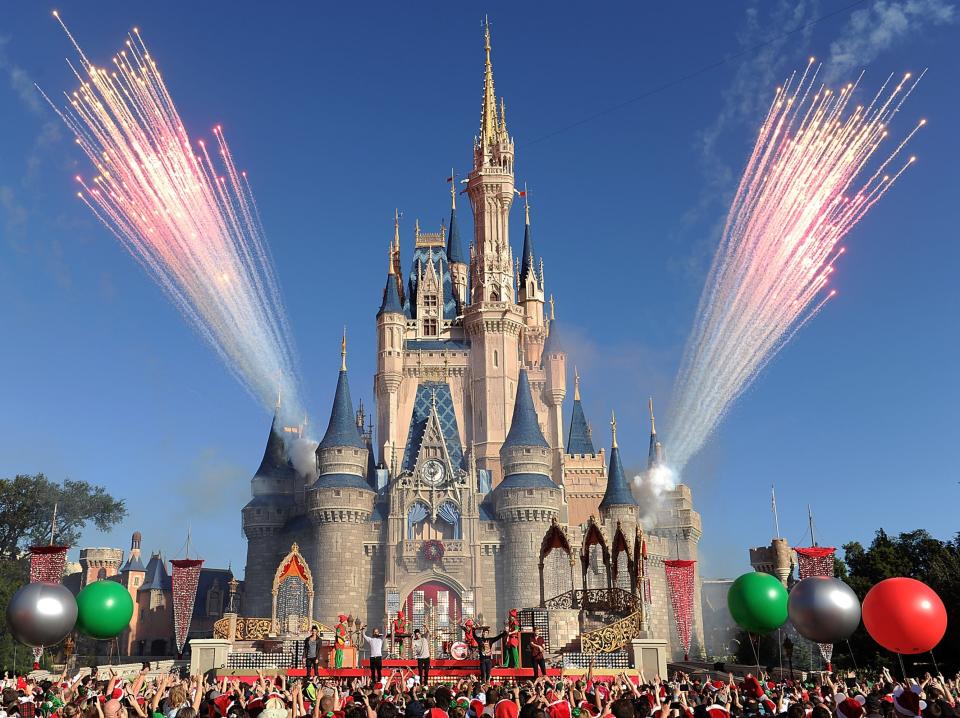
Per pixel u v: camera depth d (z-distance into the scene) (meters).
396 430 113.44
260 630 55.28
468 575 98.12
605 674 44.94
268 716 16.19
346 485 99.12
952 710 15.72
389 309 117.25
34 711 20.80
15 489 114.69
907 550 79.69
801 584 31.47
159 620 112.81
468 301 129.62
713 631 117.94
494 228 124.56
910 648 27.91
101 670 67.12
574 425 121.31
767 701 19.36
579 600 59.75
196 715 14.39
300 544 102.81
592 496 116.00
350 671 45.09
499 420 113.75
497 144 128.00
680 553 112.75
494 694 18.67
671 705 18.91
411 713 17.30
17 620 37.16
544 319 124.81
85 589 45.41
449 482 101.31
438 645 77.19
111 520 123.69
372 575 99.56
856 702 16.92
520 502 99.38
